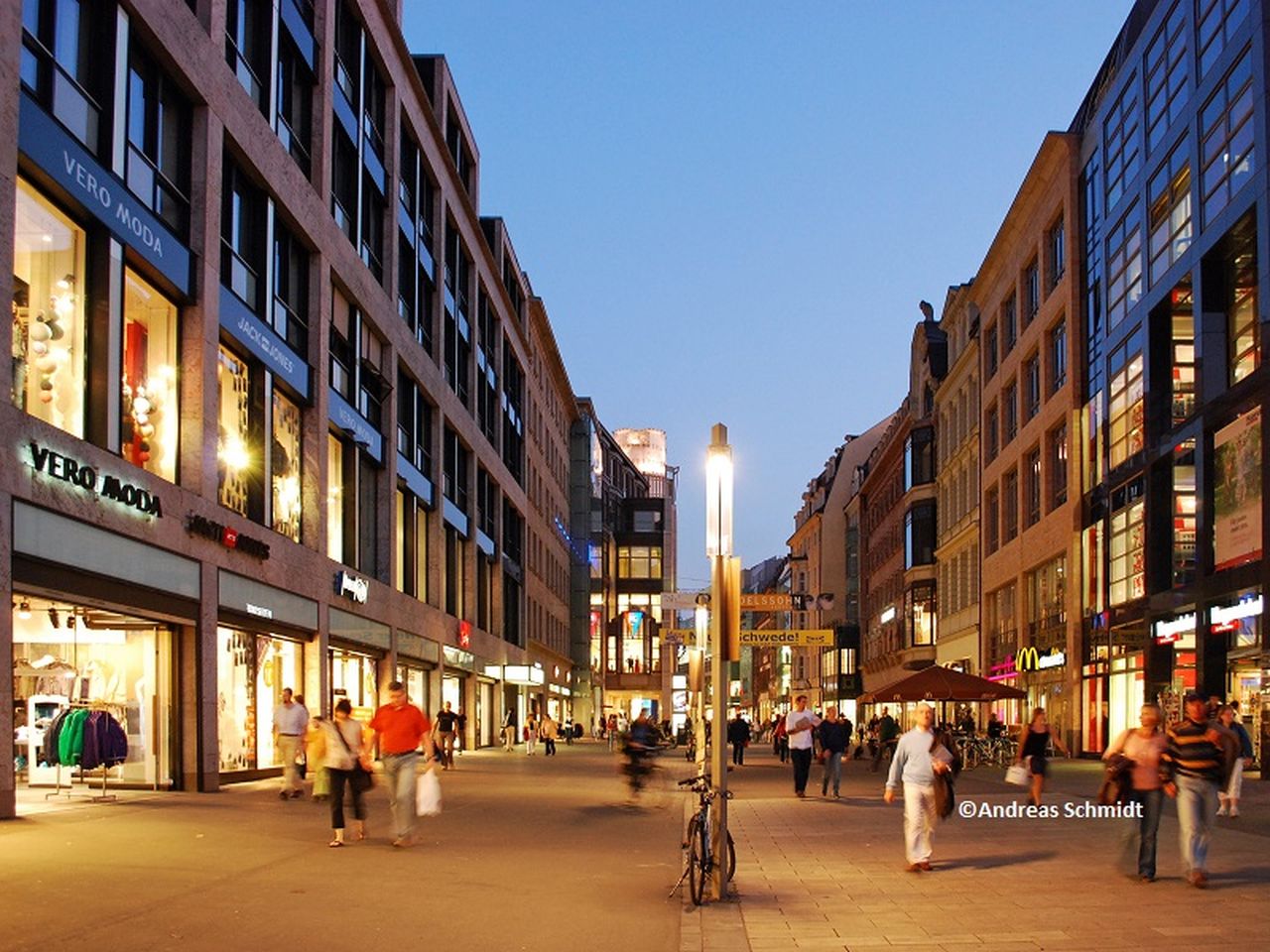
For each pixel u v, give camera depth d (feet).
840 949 31.32
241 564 81.71
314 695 98.07
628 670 375.66
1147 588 119.24
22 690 71.67
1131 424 126.21
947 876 44.65
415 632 136.15
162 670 74.28
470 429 172.35
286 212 92.73
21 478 55.16
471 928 33.27
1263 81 95.35
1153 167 120.98
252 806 66.49
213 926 32.53
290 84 97.50
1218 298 106.63
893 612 253.65
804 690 367.66
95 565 62.13
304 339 99.25
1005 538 176.24
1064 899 38.86
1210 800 41.47
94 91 65.21
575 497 329.72
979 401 192.54
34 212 59.52
